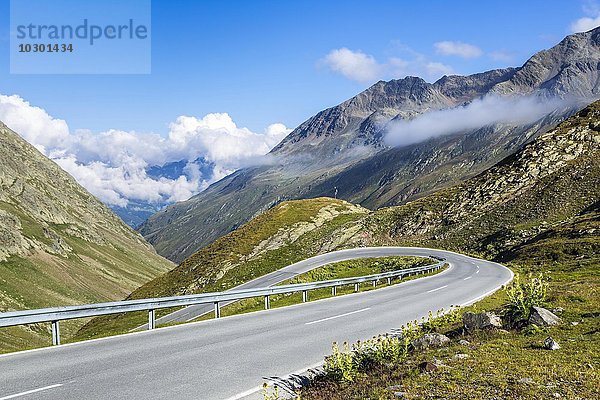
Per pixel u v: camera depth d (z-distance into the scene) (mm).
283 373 11859
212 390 10406
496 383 9383
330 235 93938
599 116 115875
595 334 13000
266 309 24891
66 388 10469
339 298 29250
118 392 10211
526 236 75562
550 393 8703
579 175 96062
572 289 22156
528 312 15617
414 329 16891
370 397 9391
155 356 13641
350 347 14820
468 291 30469
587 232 56812
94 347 14992
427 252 77812
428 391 9258
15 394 10031
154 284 88062
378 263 67625
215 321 20562
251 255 85438
